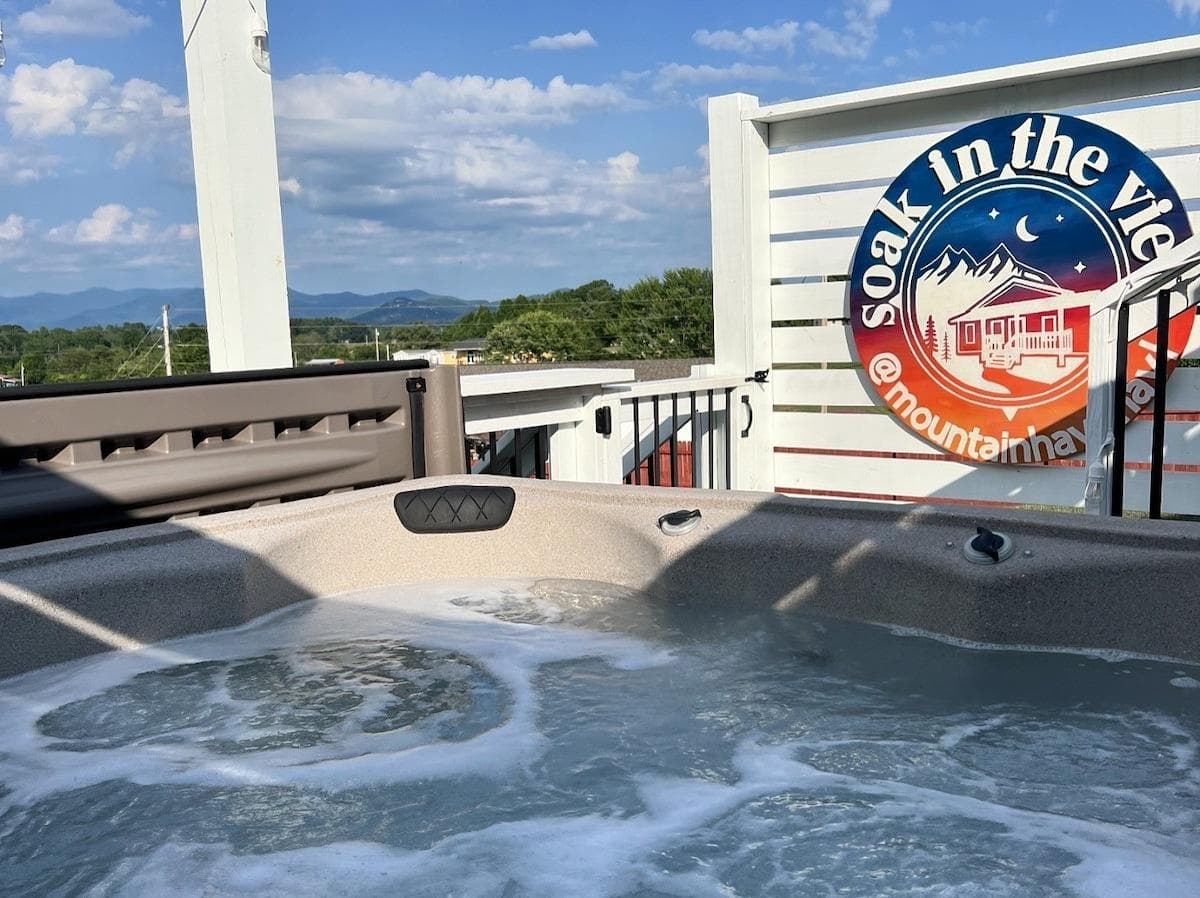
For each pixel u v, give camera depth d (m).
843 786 1.73
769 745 1.89
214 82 3.00
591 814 1.67
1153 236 3.31
